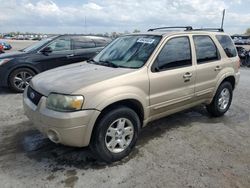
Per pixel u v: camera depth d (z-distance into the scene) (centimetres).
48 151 399
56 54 790
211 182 326
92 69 404
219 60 518
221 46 529
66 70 414
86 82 344
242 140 445
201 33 493
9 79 734
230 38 566
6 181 325
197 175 340
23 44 3878
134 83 372
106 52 480
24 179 329
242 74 1204
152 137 452
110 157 361
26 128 486
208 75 489
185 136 457
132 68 393
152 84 393
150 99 396
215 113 542
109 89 346
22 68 743
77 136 330
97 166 359
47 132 341
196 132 475
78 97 324
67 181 326
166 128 491
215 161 375
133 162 370
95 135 346
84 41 847
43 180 328
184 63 447
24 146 415
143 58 406
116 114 354
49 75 398
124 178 332
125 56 432
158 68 406
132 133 382
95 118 334
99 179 330
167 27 533
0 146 416
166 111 433
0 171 346
